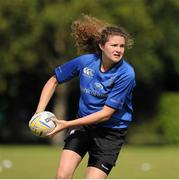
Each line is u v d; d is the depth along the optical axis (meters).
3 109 105.12
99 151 24.80
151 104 103.19
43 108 25.42
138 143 99.31
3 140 105.62
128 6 82.38
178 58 90.81
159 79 99.00
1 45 83.69
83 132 25.09
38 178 43.66
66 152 24.84
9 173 46.88
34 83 100.88
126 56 83.81
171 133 96.06
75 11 80.69
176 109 96.06
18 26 82.75
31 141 105.62
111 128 24.88
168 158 64.00
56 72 25.50
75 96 104.12
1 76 85.69
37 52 84.38
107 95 24.42
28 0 81.62
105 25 25.25
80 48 25.67
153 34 85.50
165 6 87.19
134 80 24.55
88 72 24.72
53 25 81.88
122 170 50.38
